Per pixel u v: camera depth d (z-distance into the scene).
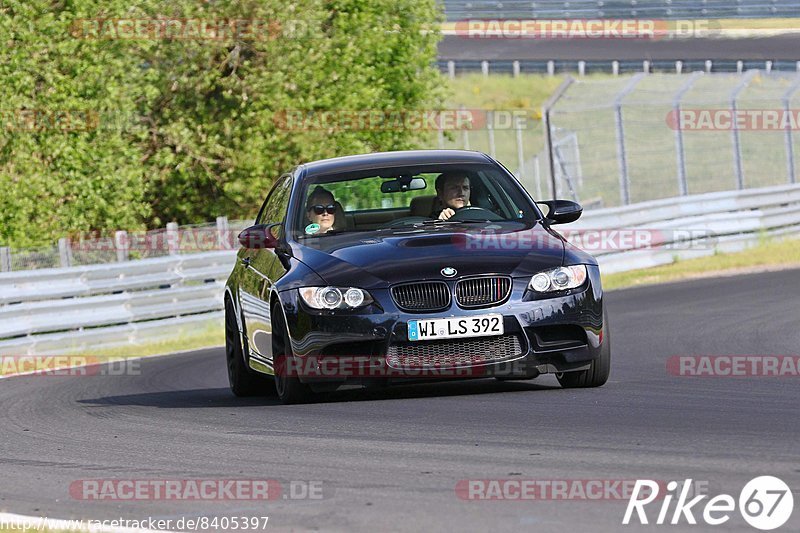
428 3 73.56
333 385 19.06
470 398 18.95
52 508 12.96
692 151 91.56
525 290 18.70
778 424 15.33
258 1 62.34
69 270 39.38
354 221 21.75
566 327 18.88
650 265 50.62
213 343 39.06
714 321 31.80
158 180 65.62
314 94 65.94
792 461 12.84
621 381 20.89
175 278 43.00
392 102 70.62
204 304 43.91
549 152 56.25
